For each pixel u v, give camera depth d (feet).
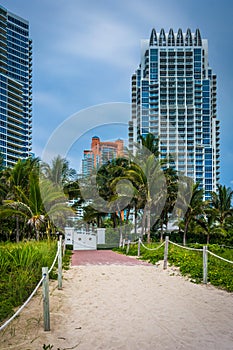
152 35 428.56
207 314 22.48
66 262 51.19
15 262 34.24
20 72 377.71
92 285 32.86
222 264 44.65
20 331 19.03
